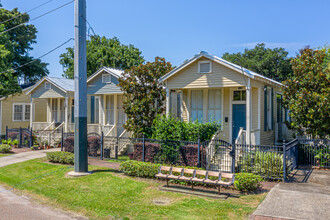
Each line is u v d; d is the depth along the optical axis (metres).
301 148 14.08
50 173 13.16
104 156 16.62
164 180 11.50
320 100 13.23
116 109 20.88
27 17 39.38
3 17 35.66
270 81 16.61
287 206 8.20
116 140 17.53
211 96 17.12
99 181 11.46
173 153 13.70
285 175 10.89
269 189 10.16
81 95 12.82
